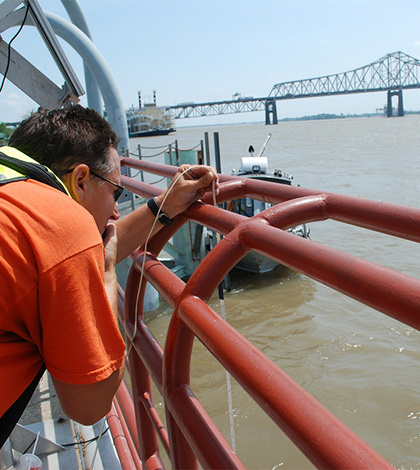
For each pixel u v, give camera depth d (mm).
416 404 5238
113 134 1037
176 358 859
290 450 4652
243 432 4941
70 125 956
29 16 2639
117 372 807
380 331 7098
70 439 2162
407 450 4586
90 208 1010
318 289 9281
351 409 5285
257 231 820
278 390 546
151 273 1096
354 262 597
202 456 708
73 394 772
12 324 735
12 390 769
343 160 36094
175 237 8875
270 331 7555
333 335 7160
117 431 1824
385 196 18984
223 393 5605
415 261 10570
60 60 2771
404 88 174250
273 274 10359
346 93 166875
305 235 10906
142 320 1229
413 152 41031
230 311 8523
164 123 116125
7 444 1781
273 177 11062
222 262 846
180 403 810
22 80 2822
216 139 9109
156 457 1260
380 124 198125
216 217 1079
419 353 6344
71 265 726
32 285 709
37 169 815
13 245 693
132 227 1249
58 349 742
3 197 731
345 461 445
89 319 747
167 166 1872
